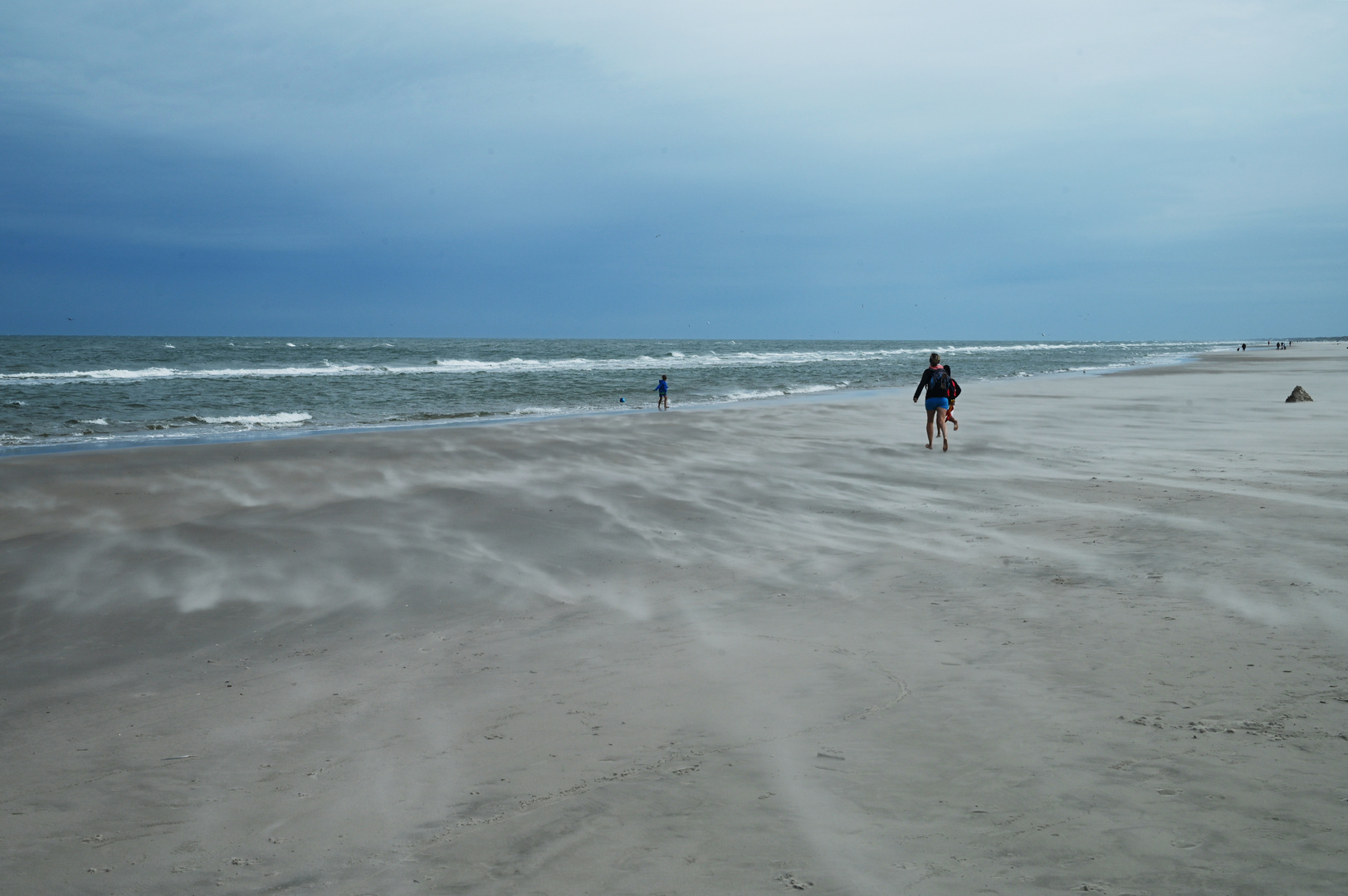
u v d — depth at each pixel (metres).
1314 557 6.80
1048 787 3.42
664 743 4.10
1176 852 2.91
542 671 5.29
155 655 6.00
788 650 5.43
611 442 17.02
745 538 8.98
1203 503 9.45
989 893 2.74
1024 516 9.39
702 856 3.07
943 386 14.97
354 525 9.69
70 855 3.34
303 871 3.15
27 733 4.71
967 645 5.28
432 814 3.53
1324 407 22.44
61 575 7.86
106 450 15.83
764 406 27.47
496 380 45.41
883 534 8.89
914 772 3.63
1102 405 25.05
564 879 2.97
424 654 5.80
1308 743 3.67
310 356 77.25
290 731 4.55
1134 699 4.27
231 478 12.80
